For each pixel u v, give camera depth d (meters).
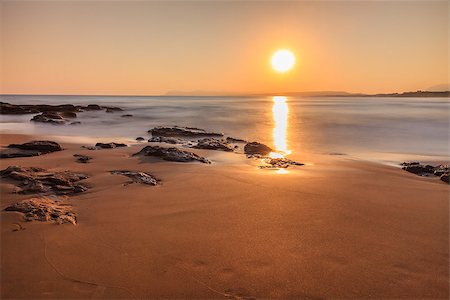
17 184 8.88
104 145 16.91
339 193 9.23
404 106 71.31
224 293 4.56
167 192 8.98
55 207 7.44
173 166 12.20
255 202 8.29
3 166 11.49
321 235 6.40
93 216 7.14
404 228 6.81
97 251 5.57
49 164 12.09
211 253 5.61
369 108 65.19
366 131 29.14
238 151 17.91
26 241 5.79
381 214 7.61
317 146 21.52
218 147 17.91
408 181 10.97
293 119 41.00
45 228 6.33
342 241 6.16
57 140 20.80
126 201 8.18
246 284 4.77
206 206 7.93
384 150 19.95
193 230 6.52
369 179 11.10
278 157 15.98
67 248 5.64
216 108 65.38
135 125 33.59
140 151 14.72
